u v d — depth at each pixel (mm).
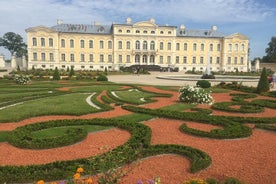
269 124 11688
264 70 23219
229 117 12336
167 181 6234
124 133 10266
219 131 10023
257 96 21422
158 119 12727
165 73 67875
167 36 84562
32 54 78688
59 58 81125
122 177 6262
